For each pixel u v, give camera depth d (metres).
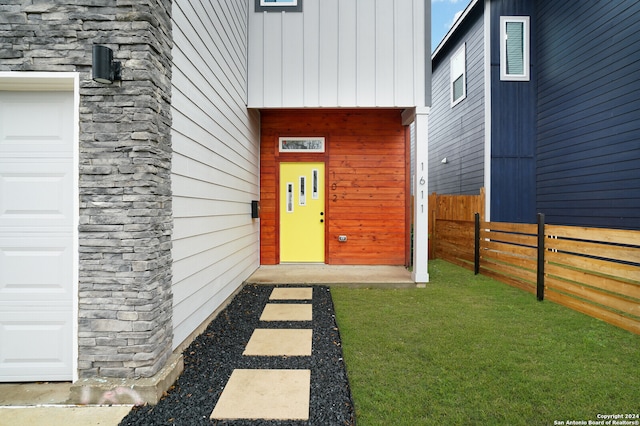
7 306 2.23
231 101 4.19
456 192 9.10
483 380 2.28
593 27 5.96
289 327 3.33
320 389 2.19
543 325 3.34
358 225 6.23
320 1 5.05
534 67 7.42
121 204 2.10
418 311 3.79
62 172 2.26
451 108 9.45
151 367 2.10
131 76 2.10
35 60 2.10
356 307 3.95
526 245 4.71
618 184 5.53
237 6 4.46
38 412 1.92
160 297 2.23
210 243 3.43
